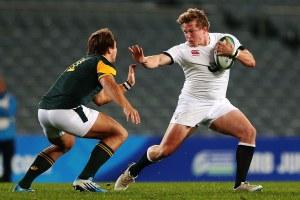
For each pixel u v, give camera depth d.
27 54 81.25
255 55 86.06
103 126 26.45
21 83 78.06
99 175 50.78
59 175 50.38
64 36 83.81
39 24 84.25
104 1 88.56
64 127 26.05
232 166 52.00
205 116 29.23
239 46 28.38
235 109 29.16
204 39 28.77
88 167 26.59
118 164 51.25
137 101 78.19
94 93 26.53
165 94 79.38
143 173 50.47
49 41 83.00
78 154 50.75
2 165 49.44
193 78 29.16
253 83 82.94
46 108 26.16
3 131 48.94
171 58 28.61
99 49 26.64
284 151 53.09
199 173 51.53
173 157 51.12
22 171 50.47
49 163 27.89
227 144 52.03
